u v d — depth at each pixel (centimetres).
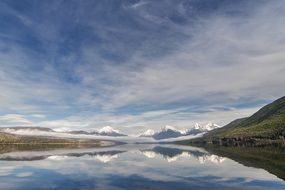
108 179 8119
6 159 15775
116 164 12494
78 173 9456
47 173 9506
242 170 9294
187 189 6588
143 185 7144
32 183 7588
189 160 14062
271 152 17675
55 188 6906
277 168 9438
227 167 10312
